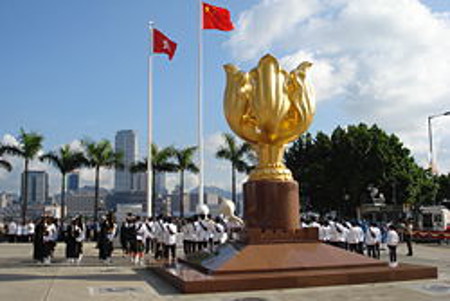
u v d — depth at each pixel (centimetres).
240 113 1492
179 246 2817
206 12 2730
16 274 1477
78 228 1886
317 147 4897
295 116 1489
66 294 1094
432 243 3412
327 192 4691
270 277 1120
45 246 1856
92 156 3606
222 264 1205
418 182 4619
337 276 1169
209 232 2042
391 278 1219
